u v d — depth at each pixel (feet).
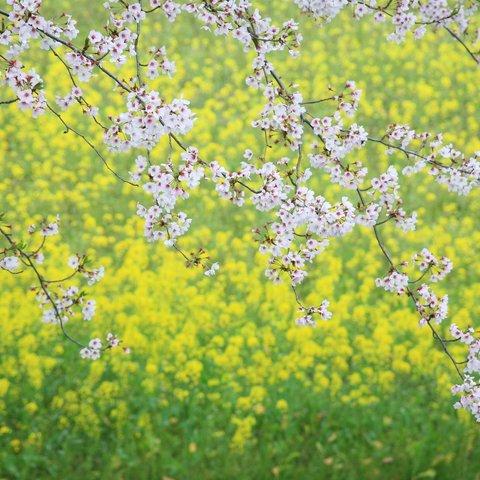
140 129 20.94
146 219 22.88
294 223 22.70
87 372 33.14
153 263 43.01
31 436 29.04
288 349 35.40
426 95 58.90
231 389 31.65
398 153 53.83
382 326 36.04
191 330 35.06
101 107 58.18
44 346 33.96
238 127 53.36
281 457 29.63
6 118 55.88
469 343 25.45
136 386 32.19
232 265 40.37
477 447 30.81
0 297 38.27
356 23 71.56
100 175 48.65
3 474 28.55
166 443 29.76
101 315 36.09
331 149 23.76
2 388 30.60
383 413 31.81
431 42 68.49
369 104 60.85
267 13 73.72
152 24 70.59
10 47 21.56
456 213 49.19
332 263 41.39
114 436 30.32
